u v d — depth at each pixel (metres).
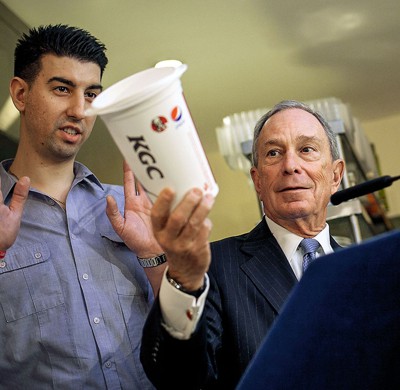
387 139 6.44
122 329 1.84
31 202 1.90
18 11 3.71
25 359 1.75
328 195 1.86
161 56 4.42
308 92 5.38
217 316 1.68
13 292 1.78
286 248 1.81
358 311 0.86
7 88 3.48
